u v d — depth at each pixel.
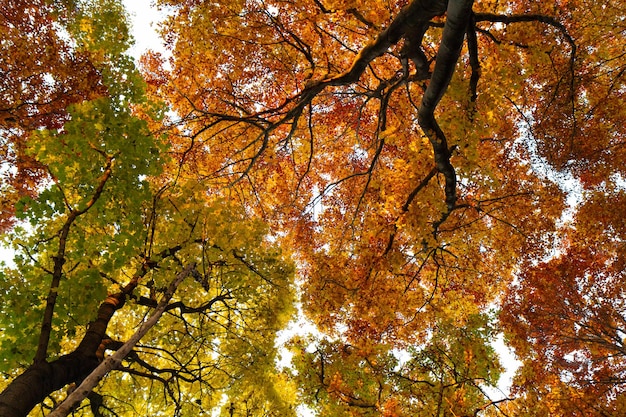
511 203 9.45
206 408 8.58
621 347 11.56
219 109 10.51
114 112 5.04
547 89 9.29
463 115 5.81
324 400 8.04
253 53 9.65
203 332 8.27
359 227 11.32
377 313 9.13
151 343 8.28
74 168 5.06
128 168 5.13
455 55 5.35
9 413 3.69
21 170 9.89
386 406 7.10
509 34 6.21
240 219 6.34
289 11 9.01
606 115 9.53
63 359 5.04
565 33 6.54
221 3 8.30
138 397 8.30
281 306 8.02
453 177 7.06
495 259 10.50
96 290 4.88
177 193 6.01
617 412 7.93
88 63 9.08
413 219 7.16
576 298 12.85
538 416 6.99
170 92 10.03
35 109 9.48
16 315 4.50
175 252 6.11
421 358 7.91
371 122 12.04
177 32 8.44
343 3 7.31
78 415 7.25
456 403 6.91
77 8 8.28
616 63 9.78
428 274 10.59
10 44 8.77
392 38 6.43
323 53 9.89
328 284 9.02
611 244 11.72
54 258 4.68
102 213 5.14
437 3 5.43
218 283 7.59
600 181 10.99
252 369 8.05
